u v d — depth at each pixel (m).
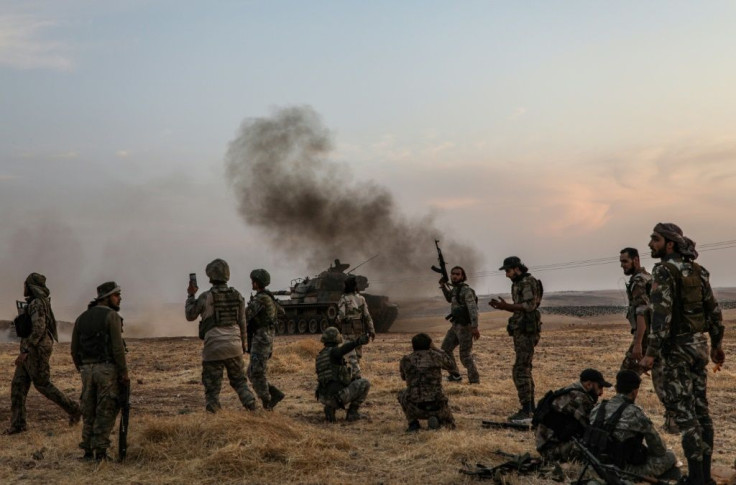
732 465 7.17
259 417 8.18
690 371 6.48
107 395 7.51
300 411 10.72
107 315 7.60
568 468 6.78
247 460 6.98
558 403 6.91
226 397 12.25
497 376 14.54
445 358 9.03
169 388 13.85
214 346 9.62
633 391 6.29
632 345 8.92
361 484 6.61
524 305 9.47
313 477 6.84
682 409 6.37
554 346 22.12
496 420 9.66
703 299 6.61
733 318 46.47
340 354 9.87
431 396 8.88
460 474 6.87
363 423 9.71
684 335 6.44
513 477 6.58
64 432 9.31
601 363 16.56
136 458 7.47
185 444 7.49
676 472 6.30
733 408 10.36
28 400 12.52
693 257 6.59
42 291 9.50
